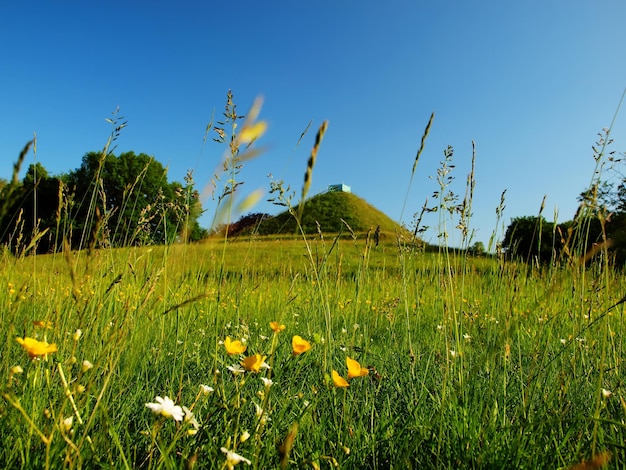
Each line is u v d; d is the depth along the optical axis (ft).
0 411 4.19
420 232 8.25
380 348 10.70
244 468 4.61
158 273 6.10
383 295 15.51
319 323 9.69
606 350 7.90
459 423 5.88
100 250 7.04
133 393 6.75
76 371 5.95
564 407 6.30
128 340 6.72
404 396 7.47
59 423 3.87
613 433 5.52
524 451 5.15
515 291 7.39
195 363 8.84
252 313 13.10
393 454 5.46
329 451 5.53
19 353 6.47
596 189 5.87
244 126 2.73
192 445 4.66
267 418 5.42
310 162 3.23
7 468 4.08
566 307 8.39
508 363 8.45
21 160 2.89
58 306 6.11
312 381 7.72
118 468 4.42
